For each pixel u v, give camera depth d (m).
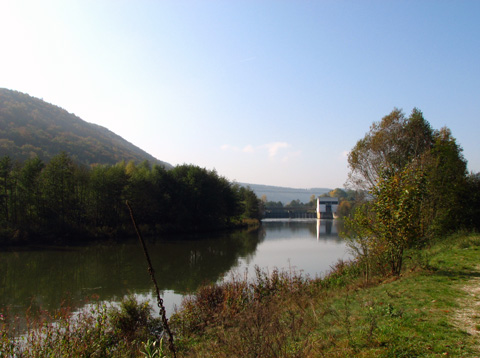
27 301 17.59
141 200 57.38
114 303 16.59
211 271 24.89
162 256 33.53
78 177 52.75
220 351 7.58
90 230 49.50
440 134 26.70
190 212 66.50
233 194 82.50
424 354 5.55
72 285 21.23
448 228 22.91
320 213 169.25
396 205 12.09
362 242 13.57
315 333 7.45
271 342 6.12
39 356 9.05
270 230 76.06
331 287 14.39
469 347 5.67
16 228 43.94
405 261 14.91
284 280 15.70
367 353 5.87
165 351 9.43
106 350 9.84
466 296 8.77
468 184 24.61
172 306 15.80
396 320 7.35
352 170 32.47
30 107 152.88
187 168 71.06
